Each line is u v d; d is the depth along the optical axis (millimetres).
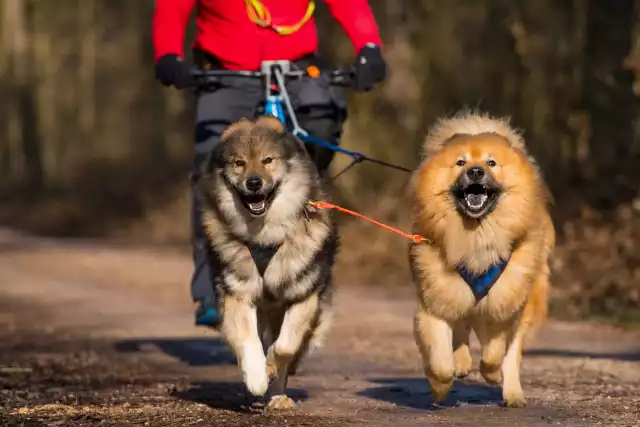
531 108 24172
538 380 10070
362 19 10070
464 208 8180
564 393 9273
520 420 7957
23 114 58594
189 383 10219
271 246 8102
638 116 21375
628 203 19562
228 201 8156
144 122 58500
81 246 39031
